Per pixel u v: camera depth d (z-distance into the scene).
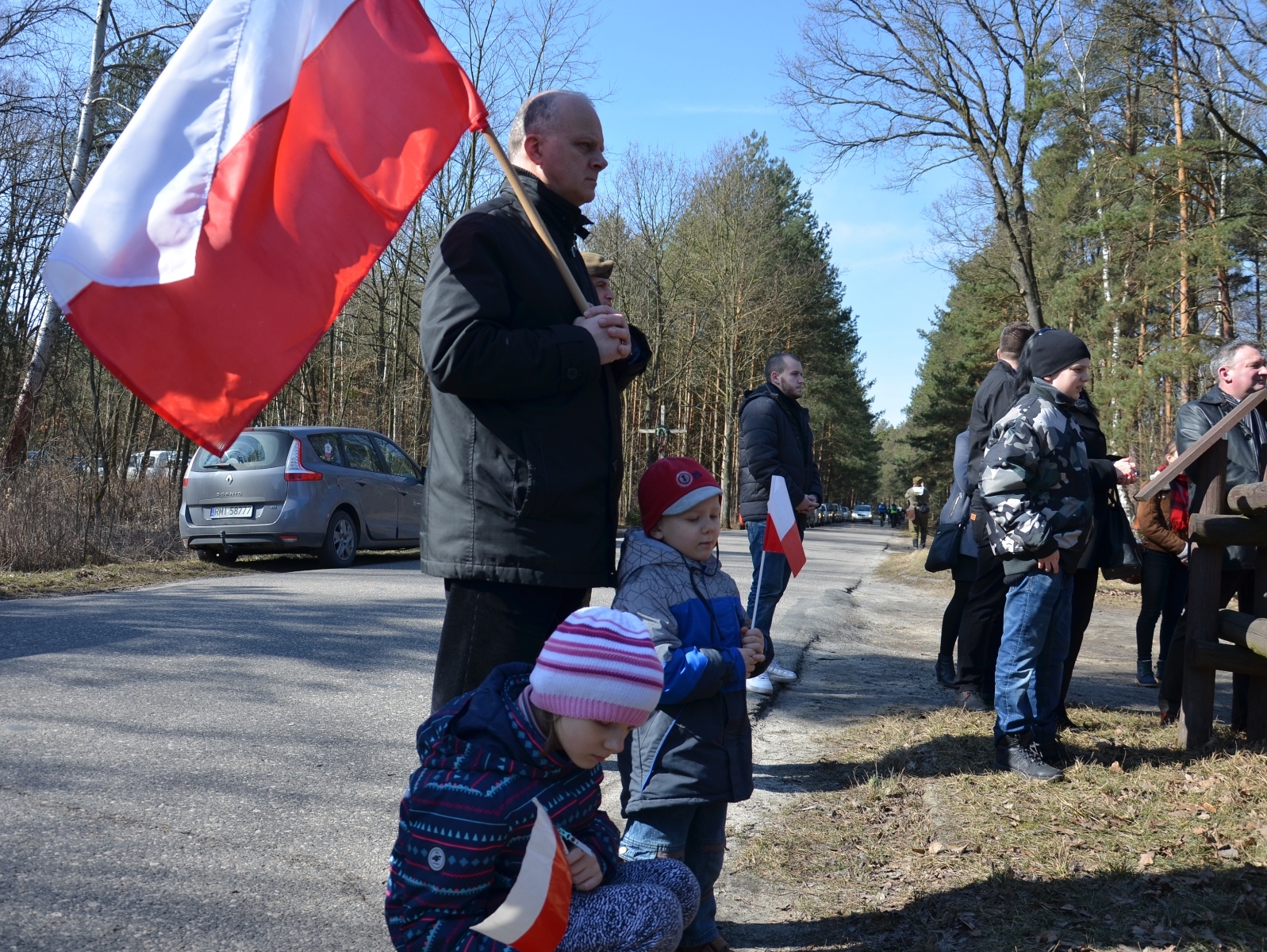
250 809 3.88
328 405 28.70
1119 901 3.19
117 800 3.87
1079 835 3.74
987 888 3.32
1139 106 23.52
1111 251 25.03
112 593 9.32
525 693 2.10
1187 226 23.86
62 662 6.05
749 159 53.00
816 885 3.46
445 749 2.07
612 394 2.86
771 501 3.43
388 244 2.78
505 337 2.60
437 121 2.83
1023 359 4.94
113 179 2.53
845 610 10.76
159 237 2.54
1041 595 4.41
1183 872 3.39
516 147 2.98
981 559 5.75
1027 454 4.35
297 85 2.72
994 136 22.16
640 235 40.47
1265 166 22.95
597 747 2.05
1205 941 2.93
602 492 2.80
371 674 6.24
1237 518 4.88
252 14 2.70
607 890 2.19
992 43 21.50
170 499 13.95
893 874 3.50
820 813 4.13
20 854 3.31
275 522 11.59
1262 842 3.60
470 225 2.70
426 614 8.55
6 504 11.10
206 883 3.21
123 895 3.08
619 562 2.99
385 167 2.79
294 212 2.68
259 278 2.62
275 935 2.90
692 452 53.72
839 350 54.69
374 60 2.82
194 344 2.55
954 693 6.41
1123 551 5.34
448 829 1.99
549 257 2.84
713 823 2.98
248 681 5.88
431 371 2.64
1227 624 4.84
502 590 2.70
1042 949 2.91
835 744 5.21
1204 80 20.28
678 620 2.88
